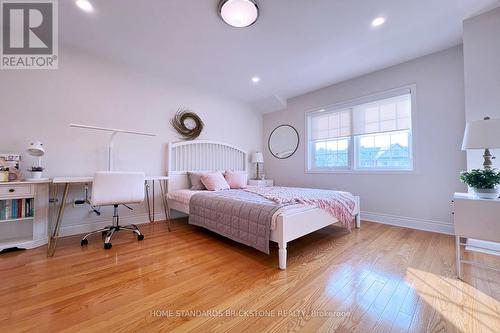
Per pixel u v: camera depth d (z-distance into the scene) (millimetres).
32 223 2416
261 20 2164
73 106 2723
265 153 5082
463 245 2234
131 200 2453
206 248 2285
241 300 1373
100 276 1664
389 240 2502
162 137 3512
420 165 2930
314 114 4223
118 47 2672
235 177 3805
